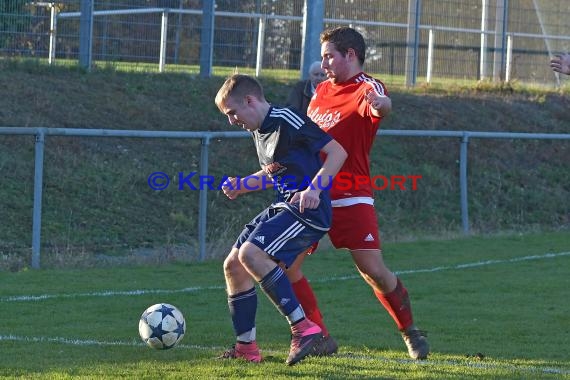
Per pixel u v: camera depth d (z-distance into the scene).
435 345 18.34
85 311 21.78
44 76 45.75
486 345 18.42
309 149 15.32
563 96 59.94
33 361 16.22
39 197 28.77
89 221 36.00
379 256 16.66
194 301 23.53
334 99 16.72
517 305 23.34
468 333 19.73
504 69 59.53
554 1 61.03
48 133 28.66
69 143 40.75
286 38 52.34
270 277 15.10
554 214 47.72
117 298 23.64
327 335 16.62
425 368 15.87
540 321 21.19
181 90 48.31
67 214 36.09
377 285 16.80
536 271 29.28
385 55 55.47
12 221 34.69
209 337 18.80
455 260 31.59
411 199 44.88
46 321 20.45
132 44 48.97
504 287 26.16
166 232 36.66
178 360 16.31
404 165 47.09
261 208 40.69
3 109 41.56
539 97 58.50
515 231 41.56
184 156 42.66
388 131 35.78
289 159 15.34
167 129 44.88
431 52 57.12
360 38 16.81
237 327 16.20
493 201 47.06
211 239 36.59
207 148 31.38
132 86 47.28
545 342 18.81
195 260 31.19
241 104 15.25
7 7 45.56
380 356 17.06
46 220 35.31
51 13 46.53
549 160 52.22
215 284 26.33
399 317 16.88
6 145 39.22
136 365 15.84
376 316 21.78
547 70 61.28
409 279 27.47
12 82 44.12
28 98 43.22
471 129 52.19
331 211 15.67
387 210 43.31
